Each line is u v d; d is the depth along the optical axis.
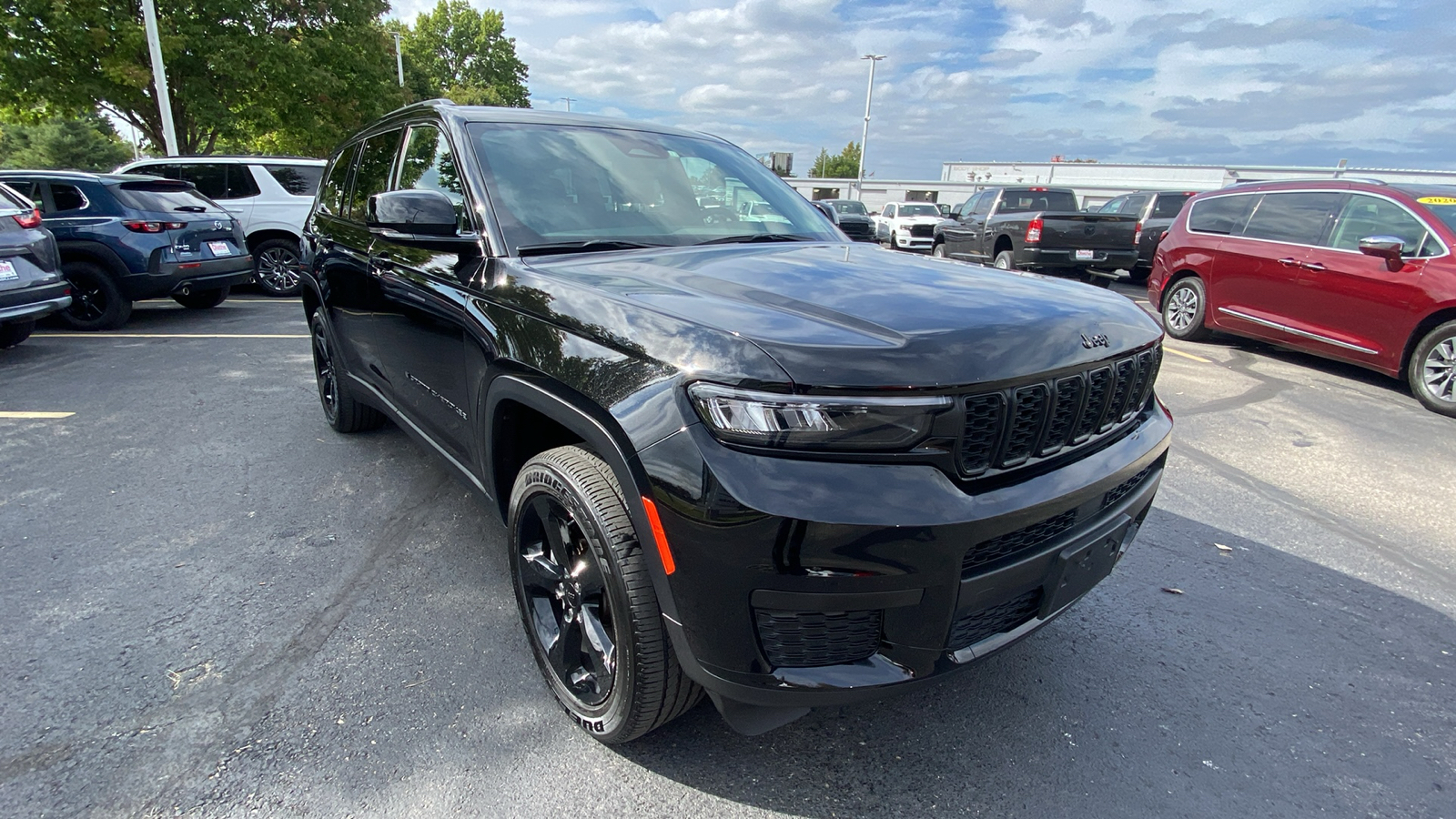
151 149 22.81
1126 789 1.99
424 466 4.05
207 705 2.18
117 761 1.96
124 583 2.83
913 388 1.53
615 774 1.98
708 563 1.58
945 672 1.71
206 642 2.48
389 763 1.99
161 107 15.92
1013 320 1.77
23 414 4.86
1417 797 1.99
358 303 3.51
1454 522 3.69
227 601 2.73
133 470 3.94
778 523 1.49
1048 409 1.74
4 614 2.60
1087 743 2.15
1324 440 4.88
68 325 7.83
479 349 2.34
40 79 16.42
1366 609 2.91
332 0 19.75
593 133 3.04
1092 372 1.85
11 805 1.81
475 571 2.98
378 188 3.42
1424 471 4.36
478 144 2.71
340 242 3.73
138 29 16.06
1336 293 6.41
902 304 1.84
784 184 3.50
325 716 2.16
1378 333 6.10
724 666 1.66
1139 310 2.21
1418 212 5.98
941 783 1.99
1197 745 2.16
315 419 4.84
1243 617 2.83
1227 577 3.12
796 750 2.09
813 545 1.50
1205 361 7.18
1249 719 2.27
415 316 2.83
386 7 21.47
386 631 2.58
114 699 2.19
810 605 1.56
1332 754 2.14
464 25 55.66
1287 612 2.87
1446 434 5.06
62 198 7.41
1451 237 5.70
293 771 1.95
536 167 2.71
